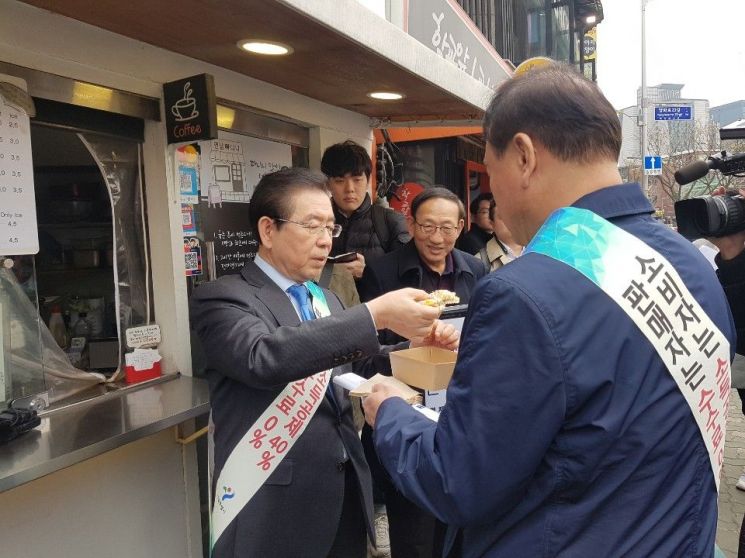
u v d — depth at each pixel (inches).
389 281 103.3
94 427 72.2
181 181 98.7
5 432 65.4
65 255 96.9
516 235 43.8
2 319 71.5
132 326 94.5
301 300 67.5
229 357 56.6
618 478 35.0
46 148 93.5
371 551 114.7
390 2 107.9
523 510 36.6
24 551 70.4
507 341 34.7
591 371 34.1
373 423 48.1
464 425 35.9
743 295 84.0
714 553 40.3
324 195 65.0
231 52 91.7
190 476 93.9
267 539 60.9
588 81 39.9
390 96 124.0
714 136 835.4
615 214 38.7
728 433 193.5
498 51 306.5
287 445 62.1
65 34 77.2
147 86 88.7
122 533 83.0
